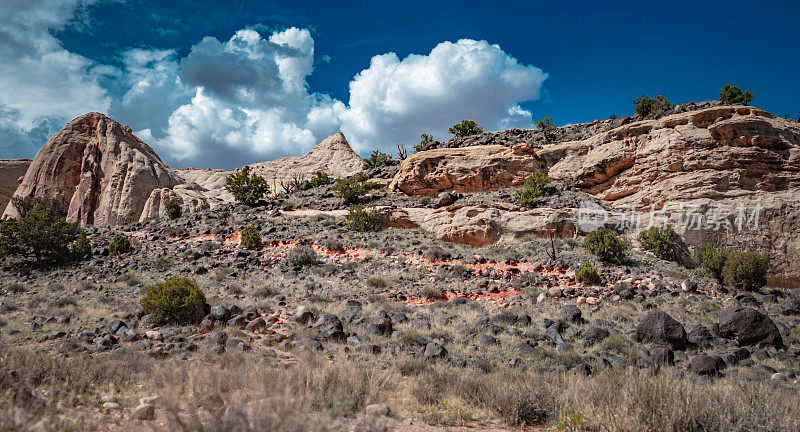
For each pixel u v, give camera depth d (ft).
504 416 19.76
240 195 135.13
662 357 32.83
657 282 60.23
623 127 105.70
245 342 33.76
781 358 34.42
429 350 33.88
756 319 38.19
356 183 132.26
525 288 61.11
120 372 22.17
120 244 85.92
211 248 87.76
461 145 169.68
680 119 96.63
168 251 86.43
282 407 15.15
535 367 31.99
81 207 217.36
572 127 173.78
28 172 227.61
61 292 59.16
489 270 71.15
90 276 70.13
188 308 41.88
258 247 88.33
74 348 29.91
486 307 54.34
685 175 88.79
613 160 103.04
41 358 21.83
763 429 15.83
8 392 15.99
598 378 25.04
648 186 94.99
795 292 58.39
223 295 56.29
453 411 20.40
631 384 18.85
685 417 16.01
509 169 120.47
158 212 212.84
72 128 244.42
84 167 229.86
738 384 23.82
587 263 63.31
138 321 41.52
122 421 15.55
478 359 33.81
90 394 19.03
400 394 23.30
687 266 76.79
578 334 40.86
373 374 24.90
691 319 45.75
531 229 91.61
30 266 77.25
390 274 71.00
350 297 57.16
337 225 105.19
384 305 52.60
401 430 17.29
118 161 232.73
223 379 20.84
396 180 137.49
